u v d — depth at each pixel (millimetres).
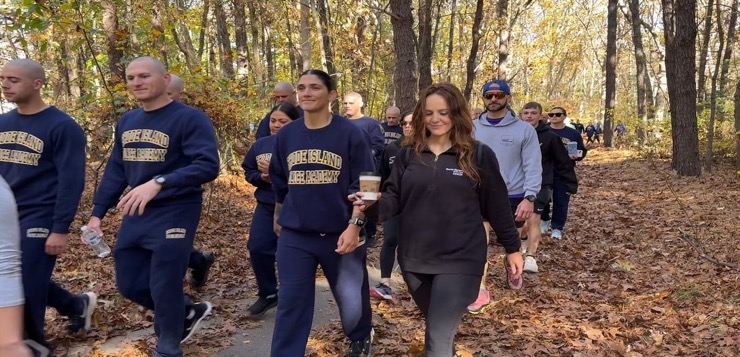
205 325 4926
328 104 3682
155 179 3551
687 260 7133
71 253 7133
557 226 8688
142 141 3803
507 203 3307
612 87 28891
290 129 3781
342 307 3787
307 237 3650
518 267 3412
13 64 3729
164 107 3850
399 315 5191
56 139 3799
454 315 3150
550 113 8773
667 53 16719
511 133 5316
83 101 8656
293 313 3574
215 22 20719
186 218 3781
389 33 24156
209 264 5680
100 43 10281
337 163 3621
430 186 3201
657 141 22594
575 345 4492
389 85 23375
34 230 3766
